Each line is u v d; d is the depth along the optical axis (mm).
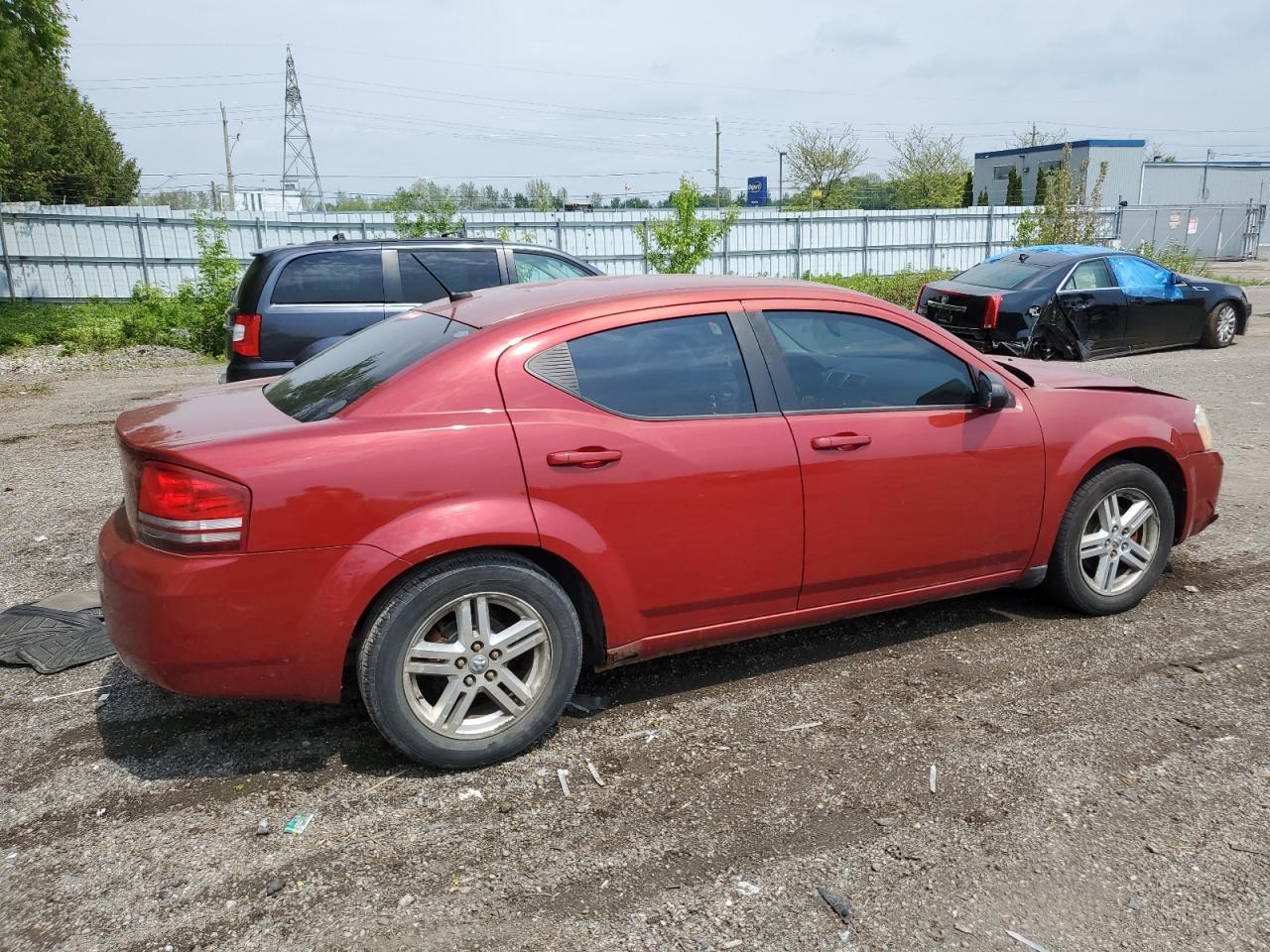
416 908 2543
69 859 2768
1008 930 2428
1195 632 4215
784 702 3668
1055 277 11875
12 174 42250
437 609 3084
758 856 2744
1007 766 3178
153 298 18422
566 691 3336
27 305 22594
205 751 3357
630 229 26922
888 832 2838
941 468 3824
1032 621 4379
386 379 3215
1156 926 2434
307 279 7840
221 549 2869
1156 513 4414
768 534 3541
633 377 3385
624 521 3299
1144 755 3227
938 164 64312
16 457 8156
